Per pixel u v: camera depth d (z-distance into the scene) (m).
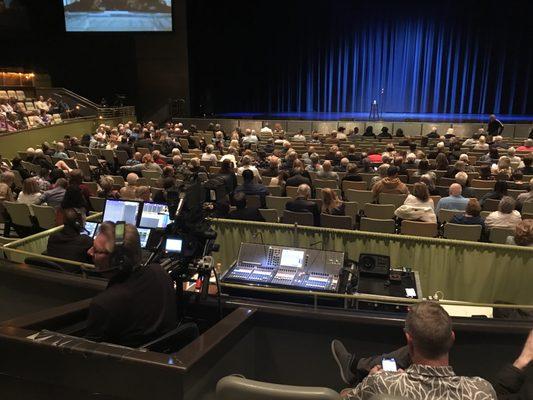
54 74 19.25
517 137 15.22
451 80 20.14
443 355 1.53
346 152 11.10
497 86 19.59
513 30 18.94
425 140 12.29
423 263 4.12
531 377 2.24
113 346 1.92
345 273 3.39
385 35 20.09
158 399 1.85
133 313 2.10
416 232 5.07
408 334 1.58
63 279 2.98
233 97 21.08
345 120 17.27
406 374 1.55
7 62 18.83
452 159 10.33
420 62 20.16
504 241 4.91
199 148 12.66
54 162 9.67
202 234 2.57
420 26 19.73
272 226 4.35
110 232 2.22
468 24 19.28
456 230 4.93
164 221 4.25
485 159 9.86
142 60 18.94
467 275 4.05
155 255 2.50
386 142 13.37
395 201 6.48
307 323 2.50
